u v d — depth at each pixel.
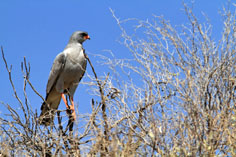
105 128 8.55
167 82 8.76
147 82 8.89
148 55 9.16
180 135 7.85
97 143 7.92
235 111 8.52
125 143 8.09
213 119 8.20
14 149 9.19
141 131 8.65
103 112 9.27
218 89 8.82
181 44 9.29
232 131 8.16
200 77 8.88
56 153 9.01
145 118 8.59
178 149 7.68
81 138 9.17
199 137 7.82
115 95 9.36
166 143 7.91
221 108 8.72
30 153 9.36
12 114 9.91
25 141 9.73
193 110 8.19
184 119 7.99
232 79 8.91
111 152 7.48
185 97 8.44
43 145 8.96
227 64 9.23
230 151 7.82
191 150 7.61
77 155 8.17
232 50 9.25
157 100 8.74
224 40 9.32
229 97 8.88
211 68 9.03
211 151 7.64
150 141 8.30
